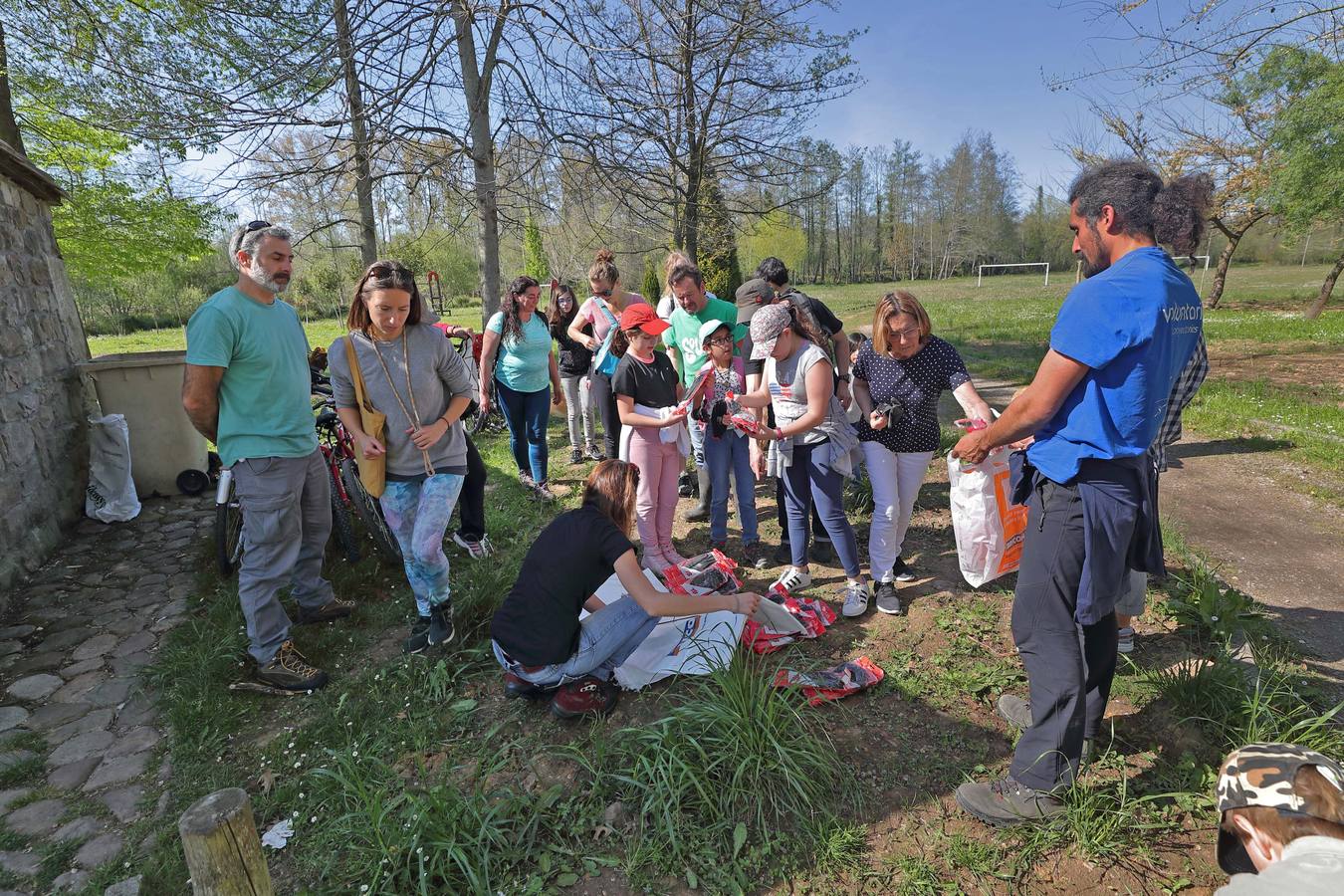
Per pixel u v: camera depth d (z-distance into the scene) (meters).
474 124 8.12
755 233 11.39
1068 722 2.30
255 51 7.37
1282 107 15.04
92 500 5.54
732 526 5.23
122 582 4.57
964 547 3.31
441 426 3.44
